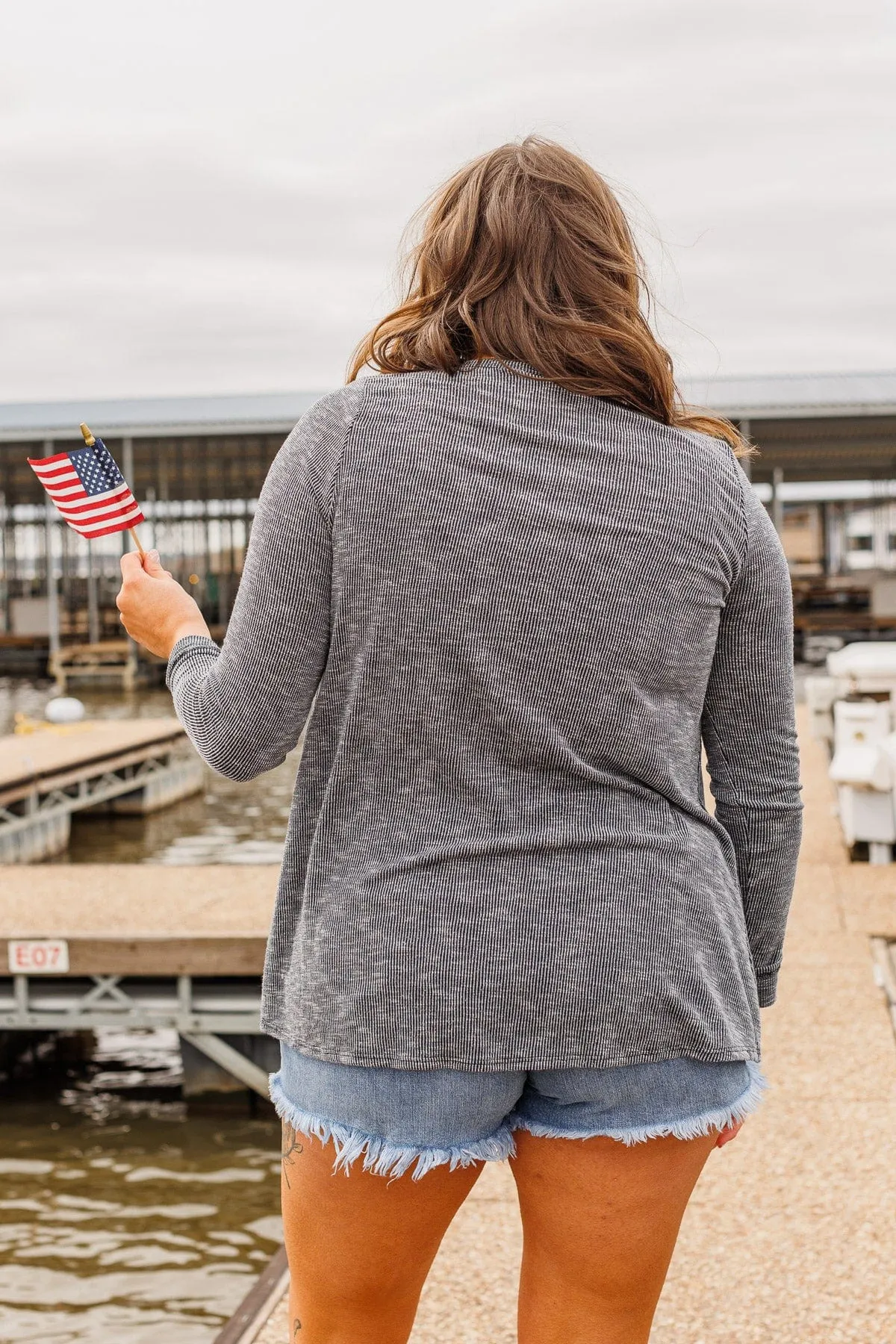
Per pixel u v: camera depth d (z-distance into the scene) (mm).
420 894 1182
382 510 1197
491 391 1234
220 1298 4391
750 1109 1293
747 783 1341
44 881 7215
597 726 1203
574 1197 1247
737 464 1322
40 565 43500
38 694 25609
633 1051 1185
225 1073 6203
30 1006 5930
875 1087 3506
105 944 5750
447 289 1311
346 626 1213
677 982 1192
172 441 29906
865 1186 2912
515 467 1207
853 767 6484
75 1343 4102
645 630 1214
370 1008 1176
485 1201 2963
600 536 1205
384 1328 1305
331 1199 1243
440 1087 1174
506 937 1171
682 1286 2500
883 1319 2342
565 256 1282
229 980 5883
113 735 14047
